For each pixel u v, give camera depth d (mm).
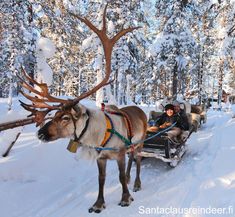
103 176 5176
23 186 5801
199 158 8039
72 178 6500
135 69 24031
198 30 27875
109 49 4926
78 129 4668
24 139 8641
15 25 16391
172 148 7566
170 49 20359
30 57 17500
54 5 16859
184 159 8070
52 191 5758
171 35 20266
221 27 17938
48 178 6297
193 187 5738
